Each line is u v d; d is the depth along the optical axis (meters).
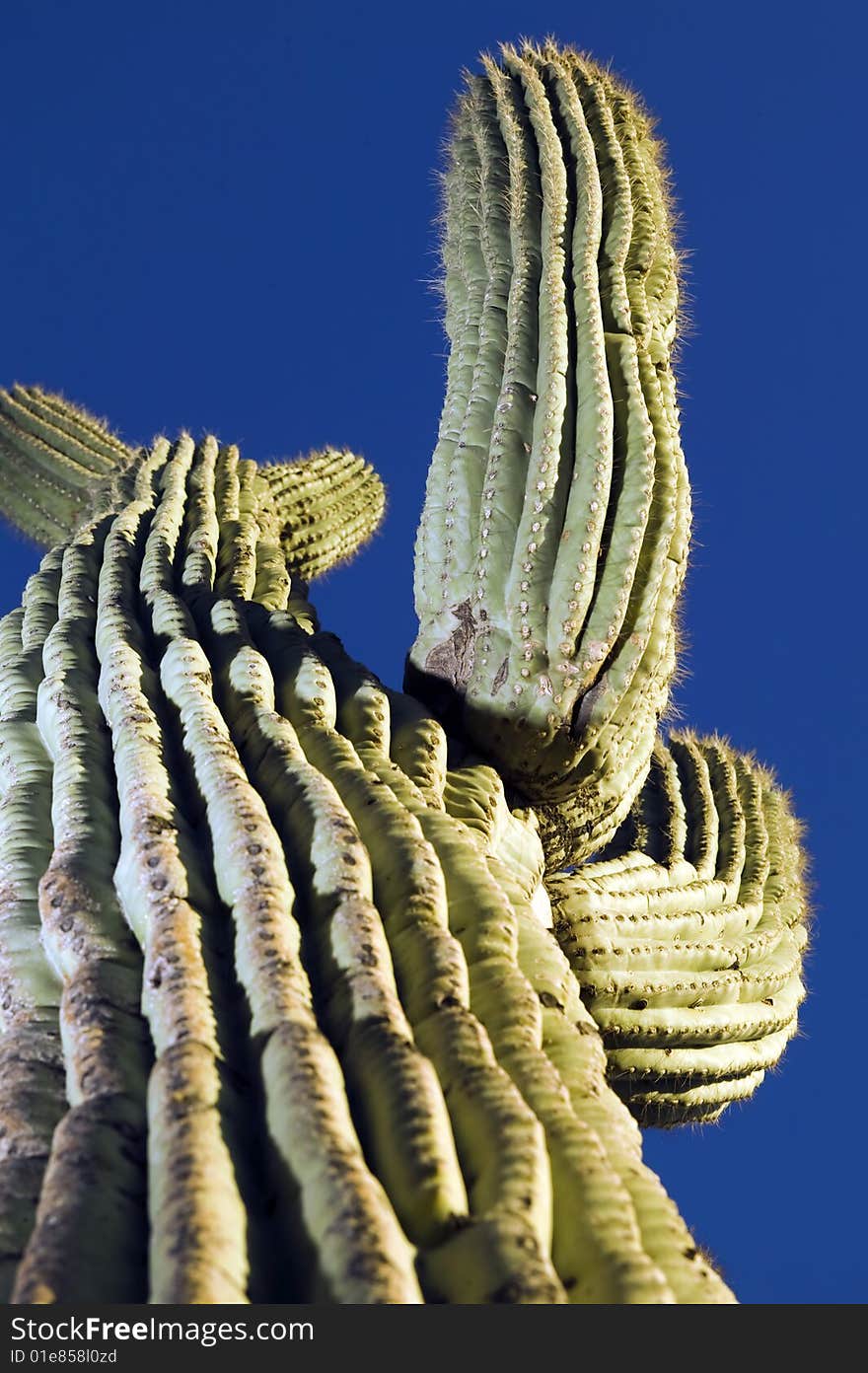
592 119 6.93
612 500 5.72
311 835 3.86
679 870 6.34
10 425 9.08
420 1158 2.78
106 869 3.92
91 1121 2.91
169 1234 2.53
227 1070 3.02
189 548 6.61
